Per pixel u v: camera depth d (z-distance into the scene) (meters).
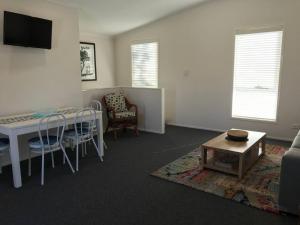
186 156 3.88
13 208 2.54
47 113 3.70
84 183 3.06
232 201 2.59
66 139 3.51
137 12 5.25
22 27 3.59
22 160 3.88
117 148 4.36
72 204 2.59
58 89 4.33
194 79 5.62
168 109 6.14
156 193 2.79
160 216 2.36
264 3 4.59
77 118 3.52
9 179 3.23
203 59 5.42
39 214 2.43
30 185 3.03
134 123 5.14
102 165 3.61
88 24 5.69
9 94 3.67
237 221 2.26
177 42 5.73
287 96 4.60
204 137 4.96
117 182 3.07
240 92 5.11
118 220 2.31
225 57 5.14
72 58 4.51
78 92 4.68
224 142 3.32
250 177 3.10
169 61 5.94
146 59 6.36
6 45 3.57
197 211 2.43
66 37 4.38
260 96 4.91
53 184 3.05
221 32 5.12
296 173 2.22
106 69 6.84
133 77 6.71
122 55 6.83
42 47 3.91
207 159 3.58
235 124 5.23
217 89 5.34
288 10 4.39
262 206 2.47
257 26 4.73
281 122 4.72
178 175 3.21
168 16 5.76
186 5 5.23
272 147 4.23
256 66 4.86
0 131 3.04
